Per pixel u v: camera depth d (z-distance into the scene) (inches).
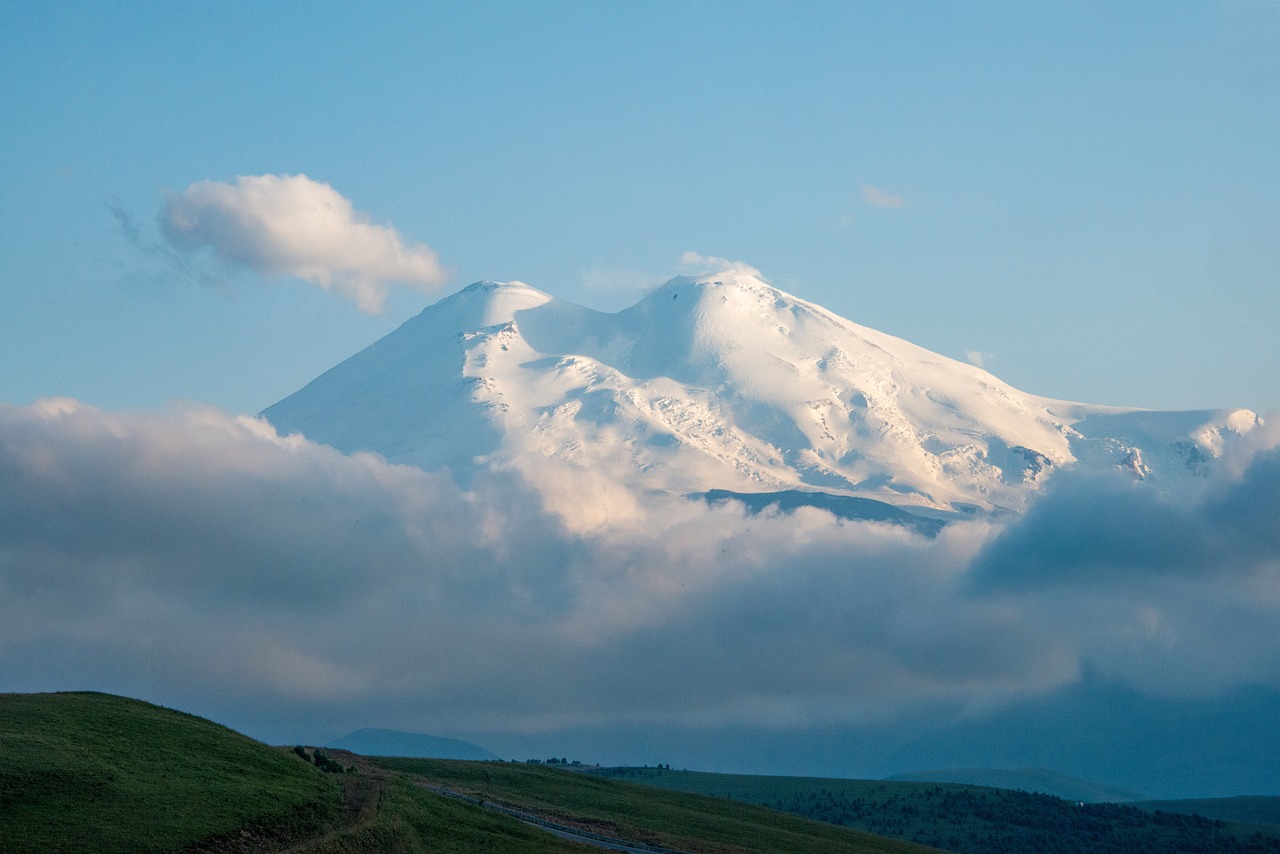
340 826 4714.6
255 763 5118.1
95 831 4074.8
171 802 4424.2
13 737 4613.7
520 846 5216.5
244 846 4298.7
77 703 5290.4
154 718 5310.0
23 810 4089.6
